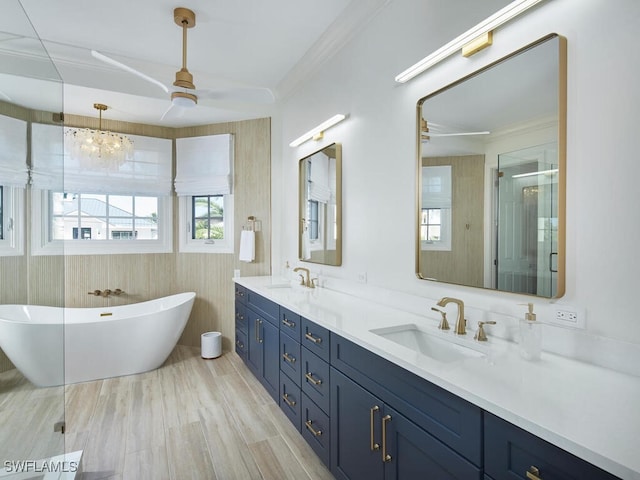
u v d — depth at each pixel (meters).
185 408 2.47
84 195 3.58
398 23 1.98
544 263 1.26
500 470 0.85
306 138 2.97
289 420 2.30
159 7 2.22
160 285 3.89
